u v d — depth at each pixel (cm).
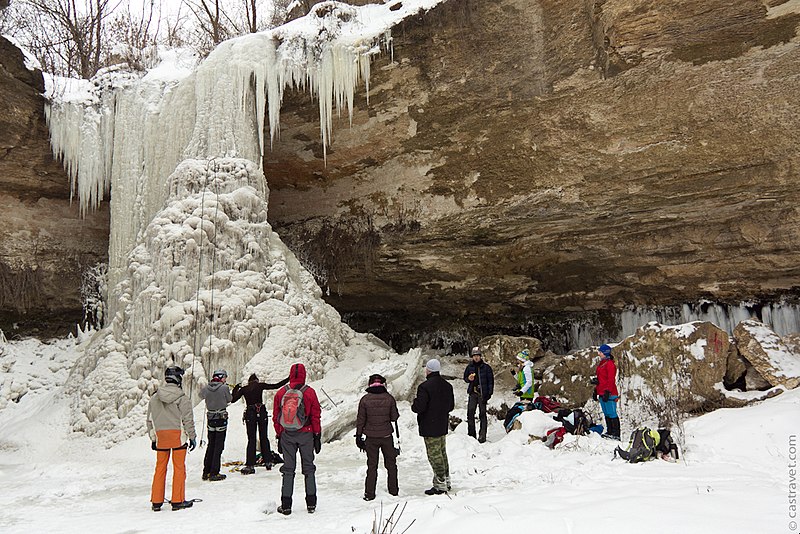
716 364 943
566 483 594
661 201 1158
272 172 1605
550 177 1246
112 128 1509
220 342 1084
